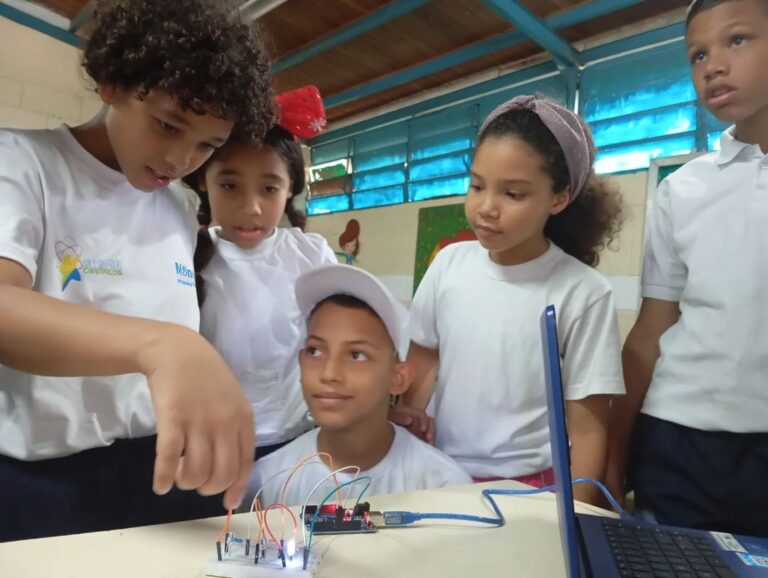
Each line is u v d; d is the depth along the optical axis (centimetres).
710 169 84
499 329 85
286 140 98
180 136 60
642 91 194
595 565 45
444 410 90
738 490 76
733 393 75
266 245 106
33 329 41
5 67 225
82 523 62
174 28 57
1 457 60
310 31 213
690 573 44
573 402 82
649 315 93
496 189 79
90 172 65
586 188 92
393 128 273
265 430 102
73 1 225
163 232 74
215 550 44
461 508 57
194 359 40
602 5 179
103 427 64
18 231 53
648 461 84
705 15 72
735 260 77
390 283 261
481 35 210
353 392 75
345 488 74
